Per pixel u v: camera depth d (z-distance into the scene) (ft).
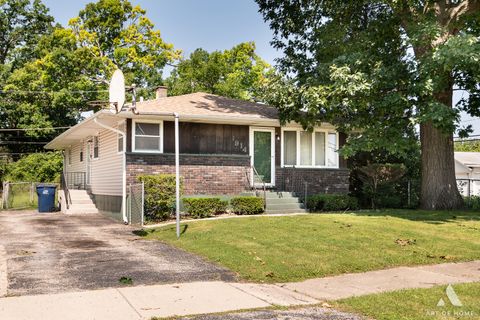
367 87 48.80
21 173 118.83
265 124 61.31
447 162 57.47
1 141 129.18
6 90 120.47
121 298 20.31
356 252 30.66
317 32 64.95
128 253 31.94
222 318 17.67
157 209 50.72
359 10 62.54
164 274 25.39
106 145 64.75
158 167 55.26
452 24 52.70
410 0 50.42
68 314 17.88
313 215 49.47
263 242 33.45
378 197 68.54
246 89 128.77
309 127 61.41
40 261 29.09
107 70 121.70
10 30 138.51
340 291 22.47
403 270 27.35
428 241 34.58
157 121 55.88
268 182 62.44
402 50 56.85
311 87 54.19
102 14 124.26
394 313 18.11
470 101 59.67
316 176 65.46
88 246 35.32
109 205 62.08
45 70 118.32
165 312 18.34
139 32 127.65
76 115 131.34
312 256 29.35
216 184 58.29
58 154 122.83
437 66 46.73
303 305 19.75
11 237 40.88
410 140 55.06
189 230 40.70
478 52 43.24
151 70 127.95
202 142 58.13
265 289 22.77
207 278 24.67
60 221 56.29
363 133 55.21
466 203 63.82
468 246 33.27
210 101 67.31
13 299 19.98
